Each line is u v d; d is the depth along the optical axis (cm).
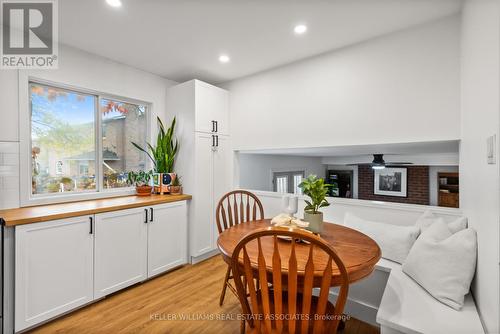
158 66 305
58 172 253
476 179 146
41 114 242
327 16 204
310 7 192
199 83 311
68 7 190
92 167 279
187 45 253
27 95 224
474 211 151
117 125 302
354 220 228
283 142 305
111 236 229
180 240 297
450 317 128
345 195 612
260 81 325
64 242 198
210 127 325
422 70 216
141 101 319
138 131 324
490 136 115
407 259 167
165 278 270
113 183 298
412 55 221
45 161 245
